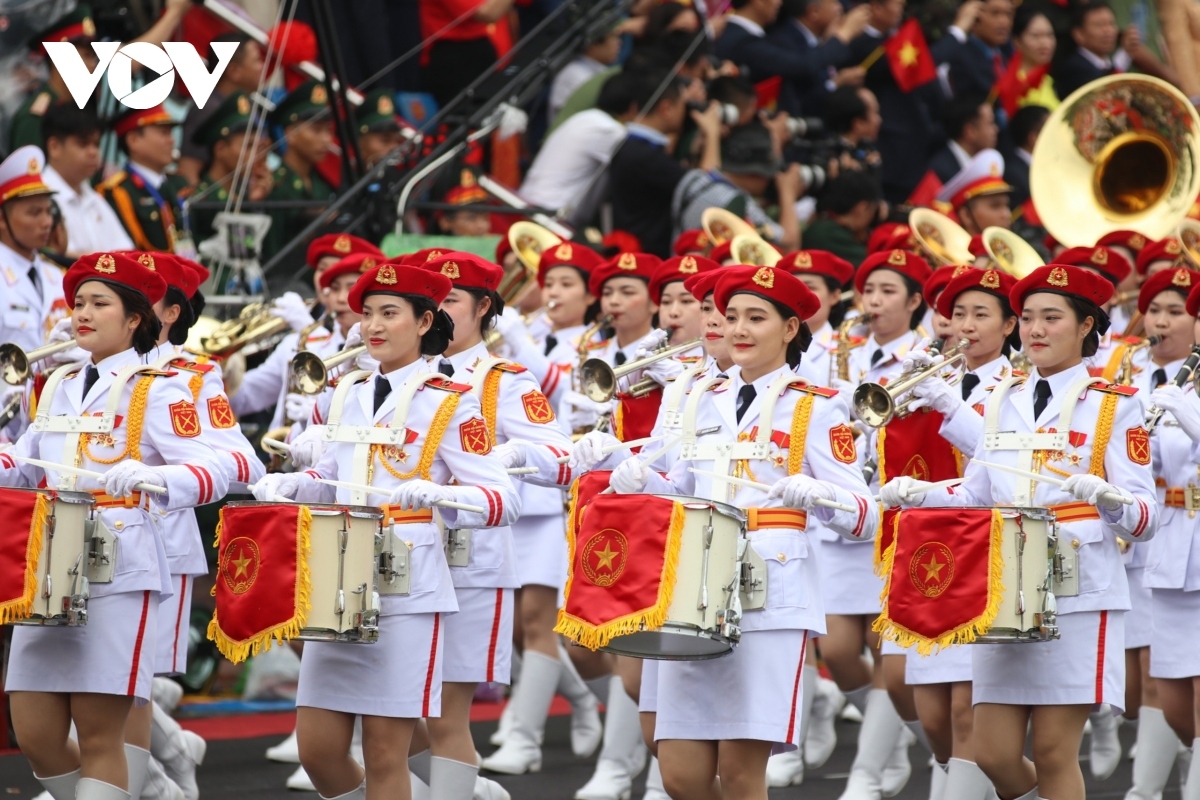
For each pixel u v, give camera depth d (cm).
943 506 2036
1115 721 2922
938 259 3391
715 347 2270
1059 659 2009
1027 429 2108
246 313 3091
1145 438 2067
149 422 2048
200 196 3681
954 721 2309
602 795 2678
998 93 4847
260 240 3528
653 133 3931
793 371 2059
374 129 3862
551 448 2283
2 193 2972
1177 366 2759
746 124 4066
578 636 1842
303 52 4025
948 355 2398
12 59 3616
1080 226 3591
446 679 2278
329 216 3666
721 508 1861
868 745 2681
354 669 1977
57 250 3241
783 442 1992
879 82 4606
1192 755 2398
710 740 1947
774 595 1934
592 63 4250
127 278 2083
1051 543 1992
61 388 2094
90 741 2014
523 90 4047
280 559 1895
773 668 1928
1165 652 2436
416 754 2323
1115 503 1977
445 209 3791
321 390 2459
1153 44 5272
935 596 1952
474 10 4166
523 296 3462
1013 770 2055
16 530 1883
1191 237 3375
